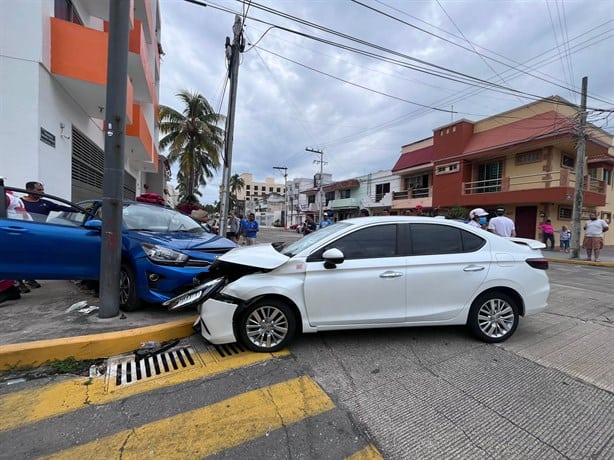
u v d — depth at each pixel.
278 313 3.56
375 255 3.74
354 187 38.03
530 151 18.98
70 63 7.56
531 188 18.53
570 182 18.05
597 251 13.27
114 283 4.04
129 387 2.85
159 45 25.44
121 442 2.18
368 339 3.94
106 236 3.95
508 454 2.12
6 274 4.14
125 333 3.54
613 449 2.17
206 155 24.92
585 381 3.04
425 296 3.75
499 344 3.86
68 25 7.52
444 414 2.53
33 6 6.75
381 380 3.02
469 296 3.84
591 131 18.44
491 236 4.12
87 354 3.30
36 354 3.11
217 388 2.85
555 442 2.24
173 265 4.16
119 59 3.84
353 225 3.87
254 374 3.09
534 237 19.20
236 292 3.47
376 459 2.07
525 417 2.51
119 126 3.90
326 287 3.56
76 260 4.48
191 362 3.32
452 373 3.16
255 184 110.31
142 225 5.07
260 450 2.13
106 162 3.91
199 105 22.59
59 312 4.26
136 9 15.71
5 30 6.55
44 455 2.05
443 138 23.30
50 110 7.43
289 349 3.63
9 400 2.62
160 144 23.45
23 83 6.70
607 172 23.30
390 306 3.68
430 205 24.64
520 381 3.03
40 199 5.27
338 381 2.99
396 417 2.49
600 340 4.02
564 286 7.70
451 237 3.98
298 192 59.41
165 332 3.74
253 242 15.20
